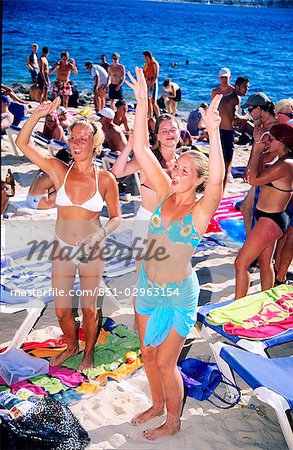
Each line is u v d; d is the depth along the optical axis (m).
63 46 23.09
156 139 4.52
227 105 8.09
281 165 4.64
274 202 4.72
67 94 14.05
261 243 4.75
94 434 3.65
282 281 5.68
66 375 4.24
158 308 3.42
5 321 4.94
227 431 3.77
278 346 4.88
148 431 3.66
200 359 4.49
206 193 3.27
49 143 9.03
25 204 6.16
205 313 4.32
